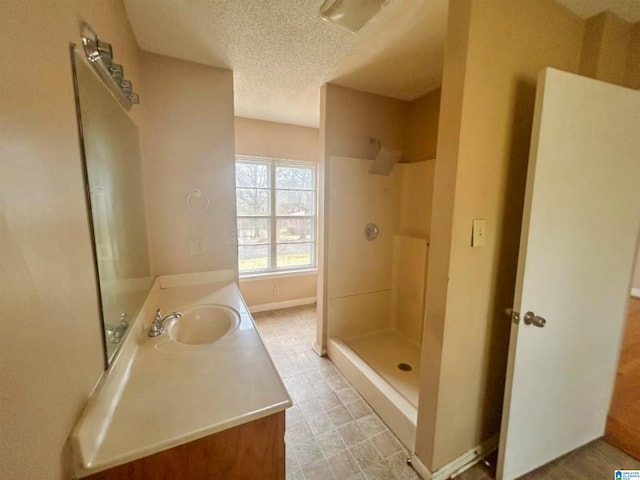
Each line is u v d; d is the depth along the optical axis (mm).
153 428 705
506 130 1165
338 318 2451
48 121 570
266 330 2957
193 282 1951
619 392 1876
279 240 3531
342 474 1343
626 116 1242
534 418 1296
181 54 1717
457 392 1279
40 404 504
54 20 607
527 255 1126
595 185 1225
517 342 1179
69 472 592
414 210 2438
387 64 1835
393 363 2148
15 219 454
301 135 3422
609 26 1256
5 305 423
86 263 730
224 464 764
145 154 1673
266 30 1478
